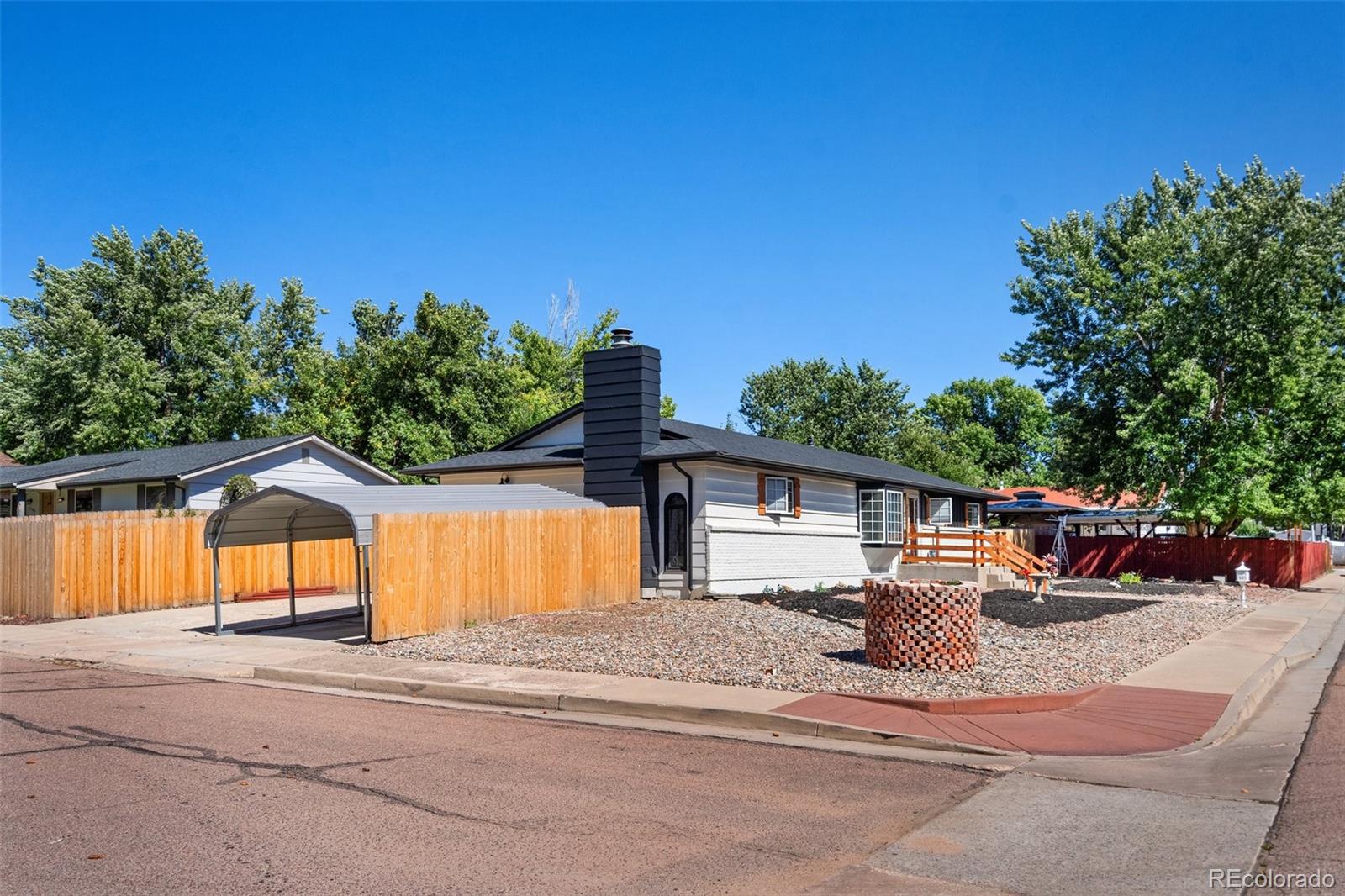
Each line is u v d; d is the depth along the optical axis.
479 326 42.31
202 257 48.34
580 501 20.47
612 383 21.42
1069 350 34.69
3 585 20.59
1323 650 15.91
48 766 7.59
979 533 25.86
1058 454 37.75
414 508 16.09
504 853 5.60
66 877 5.15
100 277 45.66
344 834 5.91
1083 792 7.18
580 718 9.88
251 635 16.75
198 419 43.47
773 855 5.66
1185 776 7.68
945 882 5.27
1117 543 32.72
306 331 50.62
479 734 8.99
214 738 8.66
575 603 18.42
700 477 20.58
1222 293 29.42
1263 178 35.53
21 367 44.91
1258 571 30.59
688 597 20.45
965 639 11.48
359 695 11.28
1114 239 35.03
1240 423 29.25
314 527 18.56
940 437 57.59
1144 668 12.85
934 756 8.32
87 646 15.47
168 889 4.98
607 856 5.57
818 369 54.94
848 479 26.70
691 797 6.87
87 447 41.53
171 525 21.97
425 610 15.12
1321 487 28.86
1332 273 32.59
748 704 9.87
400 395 39.25
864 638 13.85
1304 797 6.99
